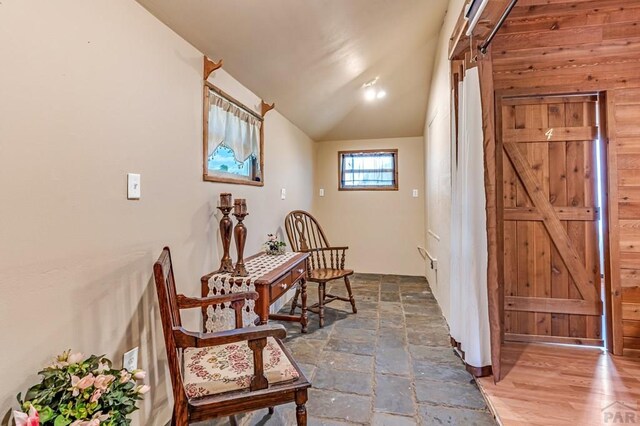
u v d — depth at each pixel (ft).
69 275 3.64
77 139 3.74
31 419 2.60
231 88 7.54
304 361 7.27
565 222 8.18
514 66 8.04
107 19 4.15
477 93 6.42
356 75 11.24
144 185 4.82
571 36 7.35
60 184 3.53
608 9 6.76
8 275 3.05
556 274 8.22
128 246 4.51
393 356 7.47
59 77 3.52
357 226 15.99
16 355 3.11
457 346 7.47
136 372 3.58
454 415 5.41
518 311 8.37
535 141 8.27
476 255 6.48
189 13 5.25
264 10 6.03
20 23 3.13
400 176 15.52
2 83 2.98
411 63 12.03
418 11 8.90
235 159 7.70
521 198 8.36
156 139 5.08
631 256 7.57
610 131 7.69
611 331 7.64
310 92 10.63
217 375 4.12
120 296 4.37
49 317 3.42
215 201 6.94
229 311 6.14
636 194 7.59
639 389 6.11
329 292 12.70
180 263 5.73
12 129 3.06
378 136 15.62
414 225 15.39
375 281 14.34
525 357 7.42
